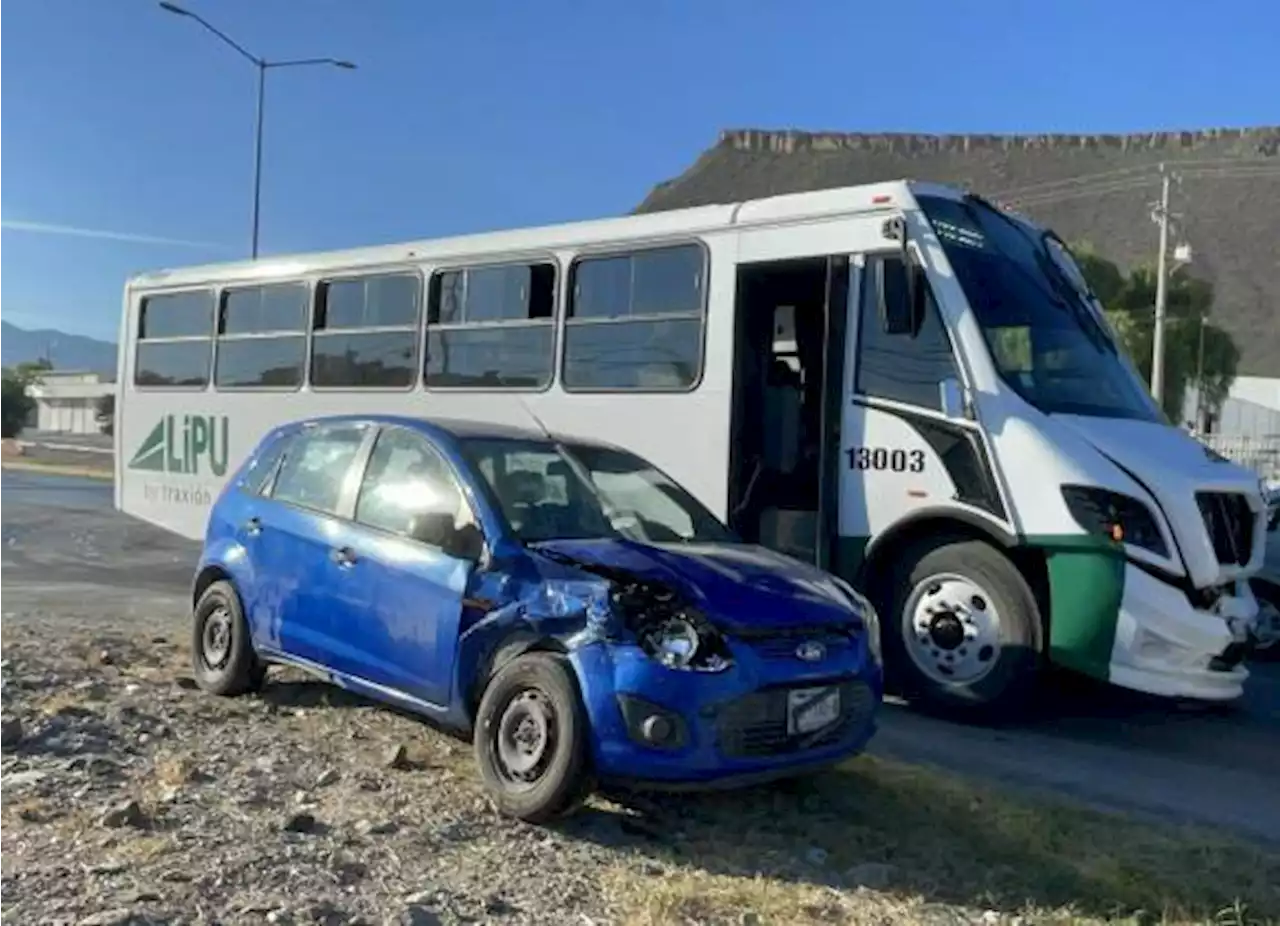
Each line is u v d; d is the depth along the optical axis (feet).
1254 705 31.17
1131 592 26.27
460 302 37.73
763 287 32.12
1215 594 26.91
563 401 34.81
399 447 22.89
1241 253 574.56
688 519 23.08
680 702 17.74
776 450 32.04
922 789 21.16
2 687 23.89
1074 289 31.81
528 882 16.08
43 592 42.83
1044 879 17.30
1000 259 29.96
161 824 17.15
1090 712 29.66
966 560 27.94
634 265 33.73
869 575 29.50
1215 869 18.11
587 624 18.34
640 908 15.34
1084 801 22.00
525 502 21.20
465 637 19.99
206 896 14.75
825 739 19.06
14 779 18.63
